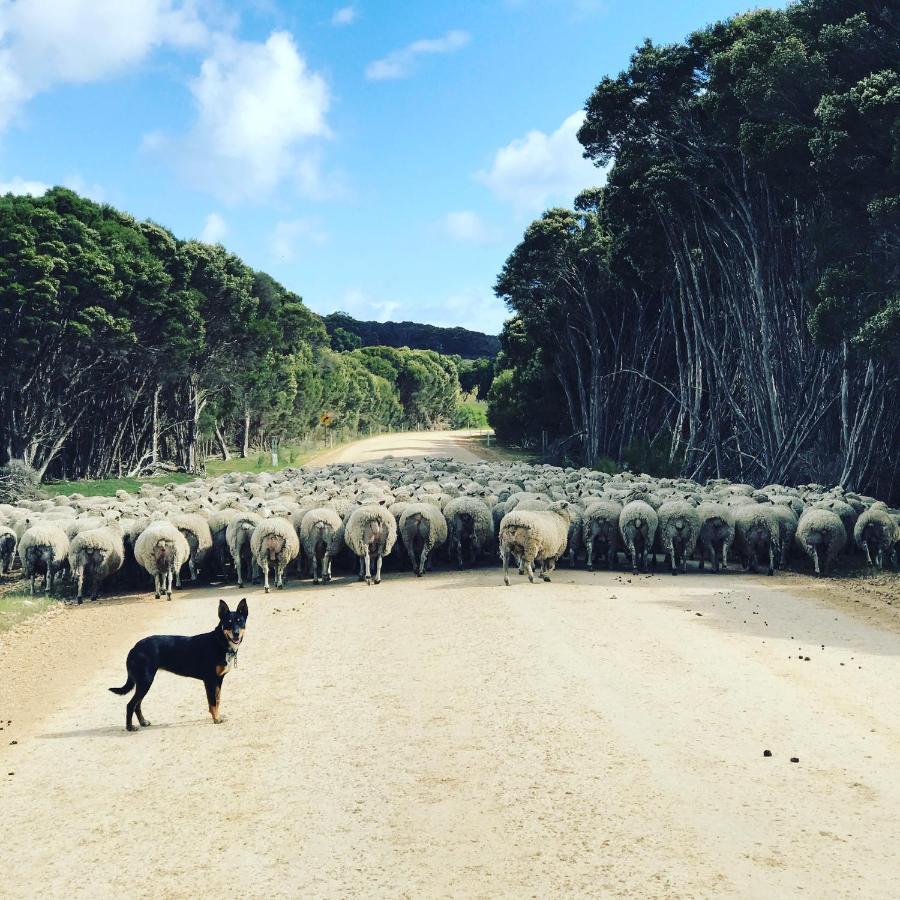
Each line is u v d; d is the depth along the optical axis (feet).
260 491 104.22
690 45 144.46
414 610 59.31
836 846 24.52
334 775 30.63
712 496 91.71
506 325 279.28
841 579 72.23
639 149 156.76
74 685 44.04
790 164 114.01
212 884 23.27
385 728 35.42
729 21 143.95
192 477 208.33
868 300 104.99
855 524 78.38
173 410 236.63
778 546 75.31
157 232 193.16
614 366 214.90
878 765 30.48
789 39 107.86
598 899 21.89
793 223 144.87
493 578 72.54
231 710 38.70
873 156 99.60
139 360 190.39
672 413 200.85
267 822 26.99
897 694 38.65
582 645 47.96
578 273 212.02
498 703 38.11
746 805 27.35
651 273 179.42
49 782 30.76
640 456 172.35
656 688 39.83
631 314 217.56
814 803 27.43
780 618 55.36
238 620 36.70
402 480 111.45
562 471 137.59
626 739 33.35
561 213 212.84
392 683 41.91
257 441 332.60
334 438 405.80
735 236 148.25
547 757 31.65
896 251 104.63
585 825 26.09
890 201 93.76
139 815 27.81
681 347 203.41
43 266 149.59
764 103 111.45
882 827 25.67
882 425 129.70
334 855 24.70
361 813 27.40
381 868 23.84
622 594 64.08
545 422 264.31
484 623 54.08
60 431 175.11
